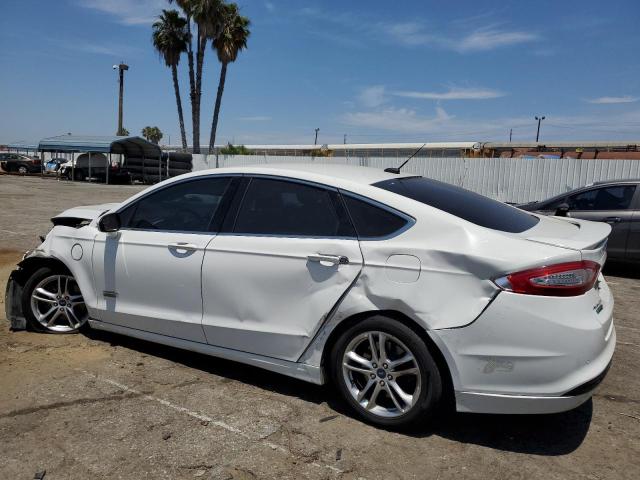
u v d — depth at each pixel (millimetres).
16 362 4047
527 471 2871
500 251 2945
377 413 3254
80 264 4355
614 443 3184
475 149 27531
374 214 3316
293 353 3467
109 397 3555
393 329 3115
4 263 7547
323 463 2895
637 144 22625
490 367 2916
